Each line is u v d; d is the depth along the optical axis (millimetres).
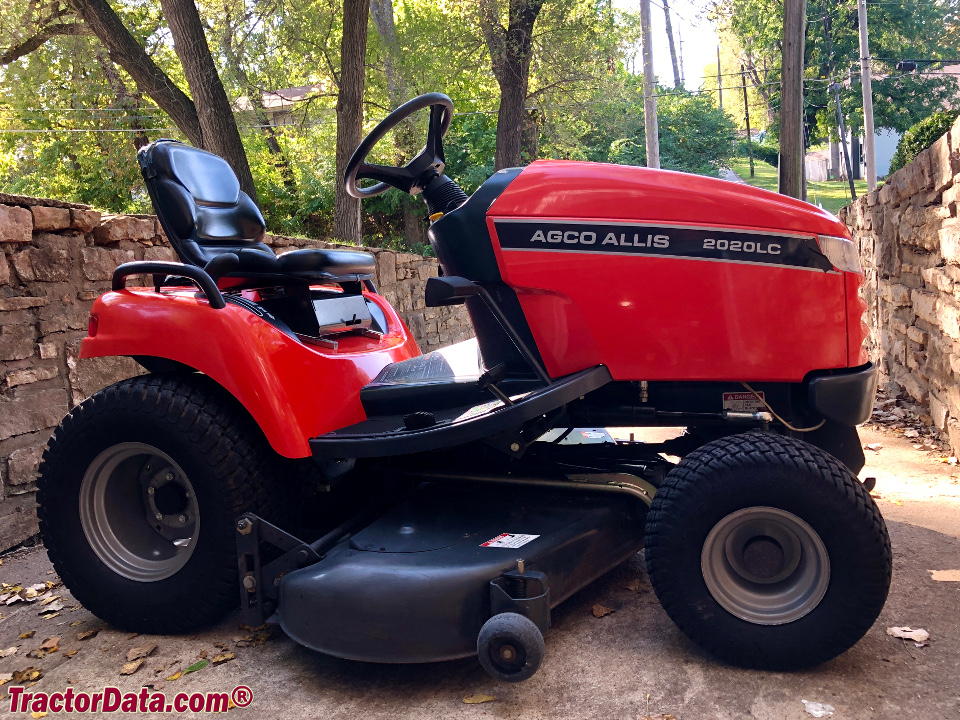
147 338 2637
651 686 2154
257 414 2477
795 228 2264
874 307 7676
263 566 2518
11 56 14523
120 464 2740
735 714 1994
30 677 2426
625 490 2609
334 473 2947
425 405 2662
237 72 14078
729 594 2211
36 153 20406
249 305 2674
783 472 2105
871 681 2121
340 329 3014
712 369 2305
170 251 4883
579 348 2352
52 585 3244
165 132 17422
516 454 2514
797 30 10742
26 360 3832
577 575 2424
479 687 2221
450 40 17312
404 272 8453
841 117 35812
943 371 4875
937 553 3051
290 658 2480
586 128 20516
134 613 2672
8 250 3729
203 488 2545
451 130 24188
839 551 2082
